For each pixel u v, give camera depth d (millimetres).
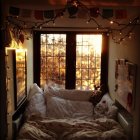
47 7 2672
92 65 4953
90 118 4004
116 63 4043
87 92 4590
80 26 4230
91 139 3066
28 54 4281
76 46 4891
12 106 2939
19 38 3375
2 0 2385
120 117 3559
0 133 2475
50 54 4922
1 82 2473
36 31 4797
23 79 3721
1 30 2393
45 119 3717
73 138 3109
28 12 2783
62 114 4055
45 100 4336
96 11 2658
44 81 4965
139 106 2752
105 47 4902
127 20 3344
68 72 4926
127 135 3127
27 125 3336
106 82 4945
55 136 3268
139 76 2789
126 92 3332
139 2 2371
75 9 2580
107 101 4250
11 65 2881
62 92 4547
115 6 2570
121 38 3713
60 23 3908
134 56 3078
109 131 3203
